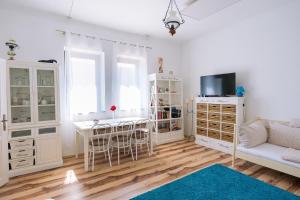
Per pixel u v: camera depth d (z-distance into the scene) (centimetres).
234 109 349
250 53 360
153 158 338
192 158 336
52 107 309
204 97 413
